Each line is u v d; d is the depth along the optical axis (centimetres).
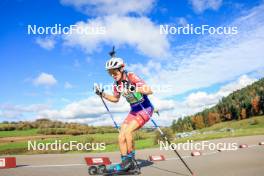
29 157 927
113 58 552
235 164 629
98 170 520
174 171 555
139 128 546
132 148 540
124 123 552
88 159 648
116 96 577
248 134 1984
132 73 555
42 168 617
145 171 558
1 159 630
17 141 1587
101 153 1067
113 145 1453
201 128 11075
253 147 1034
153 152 1009
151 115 564
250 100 12312
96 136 1605
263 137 1648
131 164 521
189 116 10756
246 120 11806
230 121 12050
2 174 530
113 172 517
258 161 666
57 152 1235
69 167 634
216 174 510
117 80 556
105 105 567
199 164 650
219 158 751
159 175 511
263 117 11706
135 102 548
